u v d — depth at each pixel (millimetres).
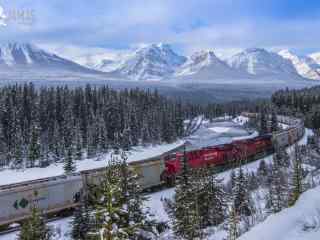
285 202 36906
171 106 156875
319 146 87312
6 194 32375
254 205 40719
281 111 183000
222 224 33594
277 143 84312
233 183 42719
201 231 29906
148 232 22547
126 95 154125
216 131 167625
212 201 34312
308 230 21859
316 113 145000
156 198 46094
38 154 92625
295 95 189625
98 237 18094
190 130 169125
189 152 55250
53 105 123125
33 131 93562
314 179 46750
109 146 114875
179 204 31234
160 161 49844
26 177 80688
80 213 26969
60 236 31375
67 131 103688
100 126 110188
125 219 19219
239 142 71125
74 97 133125
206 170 36312
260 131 143000
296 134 103188
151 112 137625
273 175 49094
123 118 127562
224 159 63469
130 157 103812
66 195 37000
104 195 18609
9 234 32094
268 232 22297
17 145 92562
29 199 34031
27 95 123375
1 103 106500
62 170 87875
